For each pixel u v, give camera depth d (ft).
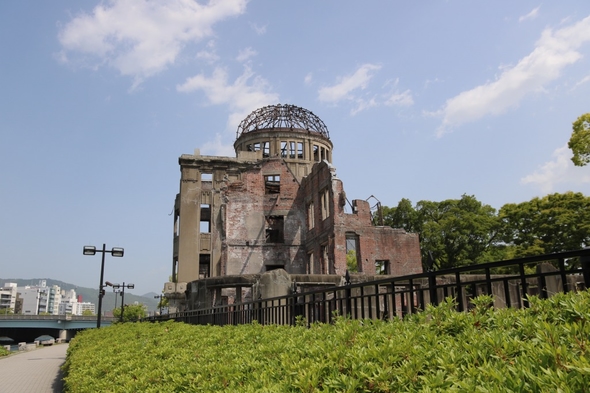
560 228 119.75
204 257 152.35
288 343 18.65
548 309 12.85
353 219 99.71
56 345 172.14
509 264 15.33
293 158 159.63
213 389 15.75
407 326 15.93
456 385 9.30
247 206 115.65
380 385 10.79
